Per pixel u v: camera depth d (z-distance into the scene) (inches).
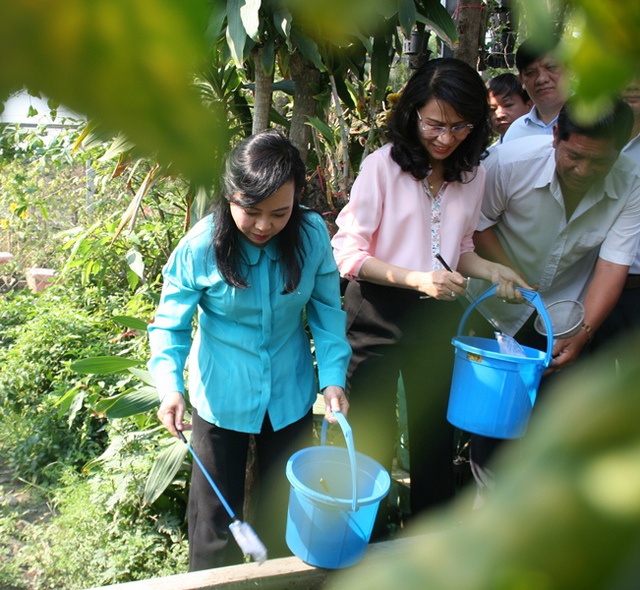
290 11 7.0
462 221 105.3
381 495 85.7
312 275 97.4
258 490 115.6
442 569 6.0
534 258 111.3
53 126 228.7
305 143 129.8
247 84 138.6
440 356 109.2
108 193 241.9
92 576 129.1
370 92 137.6
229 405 97.7
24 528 149.0
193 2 6.6
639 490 5.5
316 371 142.1
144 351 165.9
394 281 100.5
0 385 185.5
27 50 6.2
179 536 134.2
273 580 89.1
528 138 110.0
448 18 104.6
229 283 91.7
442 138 95.2
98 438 173.3
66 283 231.5
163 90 6.5
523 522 5.8
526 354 103.9
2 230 311.3
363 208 103.7
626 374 6.0
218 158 6.8
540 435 6.1
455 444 139.7
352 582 6.4
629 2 6.4
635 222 105.7
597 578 5.4
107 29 6.3
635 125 122.6
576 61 6.6
